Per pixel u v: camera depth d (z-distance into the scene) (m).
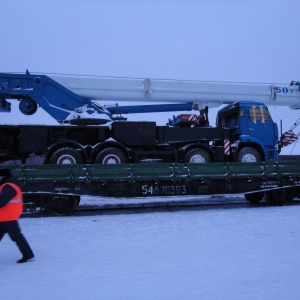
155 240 5.86
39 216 9.09
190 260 4.52
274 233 6.33
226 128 11.84
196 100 12.42
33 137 10.27
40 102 11.27
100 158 10.55
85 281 3.74
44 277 3.91
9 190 4.43
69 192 9.28
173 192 10.05
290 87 12.99
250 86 12.71
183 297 3.25
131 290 3.44
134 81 11.98
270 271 4.01
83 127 10.63
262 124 12.25
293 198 11.25
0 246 5.57
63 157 10.27
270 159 12.30
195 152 11.32
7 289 3.54
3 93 11.06
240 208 10.30
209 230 6.71
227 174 10.32
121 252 5.03
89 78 11.71
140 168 9.79
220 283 3.62
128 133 10.91
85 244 5.61
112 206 11.41
